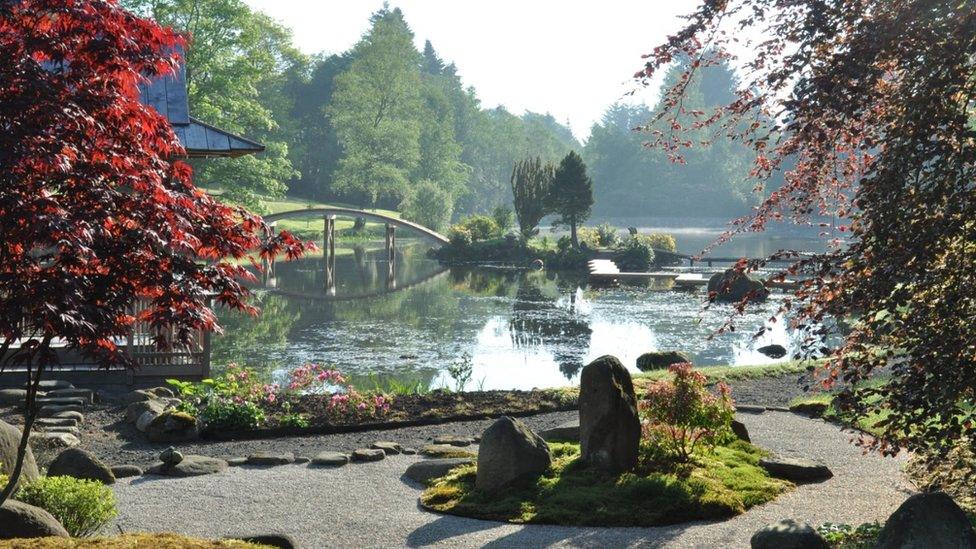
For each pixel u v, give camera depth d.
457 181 102.19
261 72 52.22
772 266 52.28
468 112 128.75
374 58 87.38
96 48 6.14
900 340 7.77
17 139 5.46
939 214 7.21
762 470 11.78
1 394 14.95
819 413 15.96
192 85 49.09
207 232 6.59
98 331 5.70
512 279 48.75
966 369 7.12
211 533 9.25
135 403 14.79
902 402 7.42
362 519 9.78
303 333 28.56
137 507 10.16
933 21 7.31
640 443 11.57
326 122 106.00
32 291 5.40
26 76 5.70
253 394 15.64
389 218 58.94
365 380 21.16
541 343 27.20
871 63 7.65
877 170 7.68
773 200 9.25
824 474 11.70
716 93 145.62
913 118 7.33
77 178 5.79
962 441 9.23
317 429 14.55
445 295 40.31
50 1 5.99
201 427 14.02
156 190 6.22
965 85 7.39
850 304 7.46
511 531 9.27
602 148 134.88
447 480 11.09
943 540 7.12
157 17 47.22
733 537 9.11
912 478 11.60
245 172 50.84
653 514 9.66
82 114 5.84
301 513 10.02
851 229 8.00
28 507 7.29
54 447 12.76
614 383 11.01
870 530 8.88
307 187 104.50
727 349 26.70
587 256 58.16
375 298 38.78
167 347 6.51
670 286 45.44
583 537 9.05
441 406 16.17
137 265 6.05
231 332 28.53
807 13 8.06
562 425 13.48
